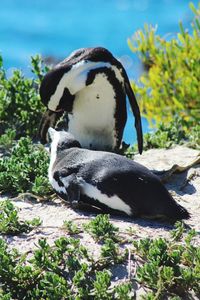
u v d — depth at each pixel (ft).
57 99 56.29
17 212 48.21
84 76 54.95
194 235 44.45
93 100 56.65
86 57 55.52
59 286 40.50
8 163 55.52
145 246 43.29
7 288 41.55
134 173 47.96
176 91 86.38
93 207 49.03
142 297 39.91
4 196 53.01
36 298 40.81
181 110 84.99
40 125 62.03
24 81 70.54
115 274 42.19
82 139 58.70
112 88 56.70
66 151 51.39
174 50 86.69
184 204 51.42
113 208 48.24
